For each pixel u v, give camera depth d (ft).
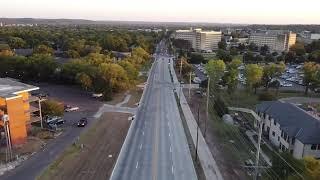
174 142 199.93
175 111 272.31
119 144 193.06
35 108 212.43
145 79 413.39
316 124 186.70
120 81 306.35
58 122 223.71
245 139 213.87
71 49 550.77
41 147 184.24
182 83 400.26
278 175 138.41
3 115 176.45
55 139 197.26
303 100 335.67
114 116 249.96
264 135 223.71
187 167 165.27
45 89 333.01
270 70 373.40
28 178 147.43
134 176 153.38
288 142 189.88
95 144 191.42
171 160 173.17
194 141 202.80
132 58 449.89
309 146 177.37
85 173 154.51
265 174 150.82
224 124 239.30
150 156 177.37
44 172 153.48
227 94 348.59
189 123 239.91
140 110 270.67
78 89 337.11
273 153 173.06
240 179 153.69
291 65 612.29
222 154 184.03
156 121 242.17
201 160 174.40
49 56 377.71
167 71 487.20
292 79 453.99
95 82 304.91
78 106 273.54
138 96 320.29
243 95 345.72
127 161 169.78
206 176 156.04
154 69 501.15
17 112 188.65
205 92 345.10
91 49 547.08
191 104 298.15
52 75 360.48
